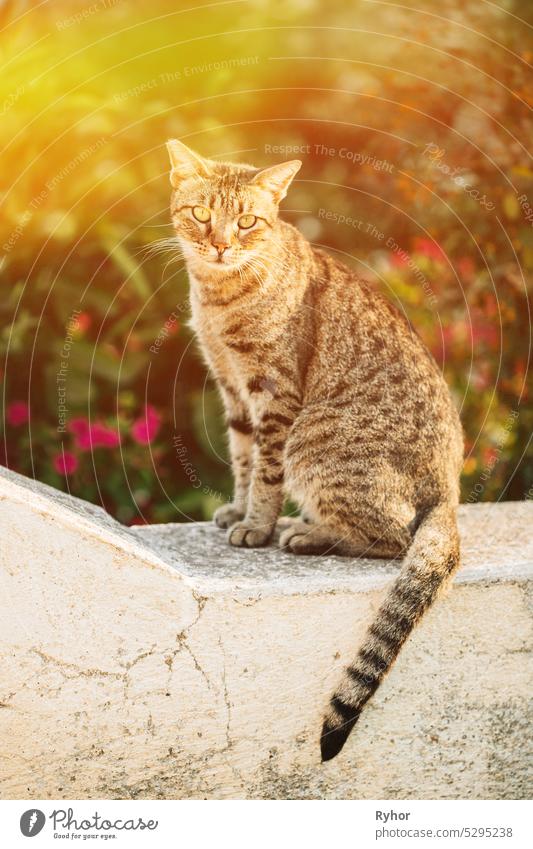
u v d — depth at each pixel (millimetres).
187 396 4371
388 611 2482
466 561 2750
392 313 3367
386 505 3023
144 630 2375
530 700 2641
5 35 4516
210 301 3338
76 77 4430
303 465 3191
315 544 3041
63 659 2338
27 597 2291
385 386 3184
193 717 2438
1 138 4230
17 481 2824
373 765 2557
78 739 2381
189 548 3092
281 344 3271
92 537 2309
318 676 2484
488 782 2637
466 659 2580
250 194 3332
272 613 2443
